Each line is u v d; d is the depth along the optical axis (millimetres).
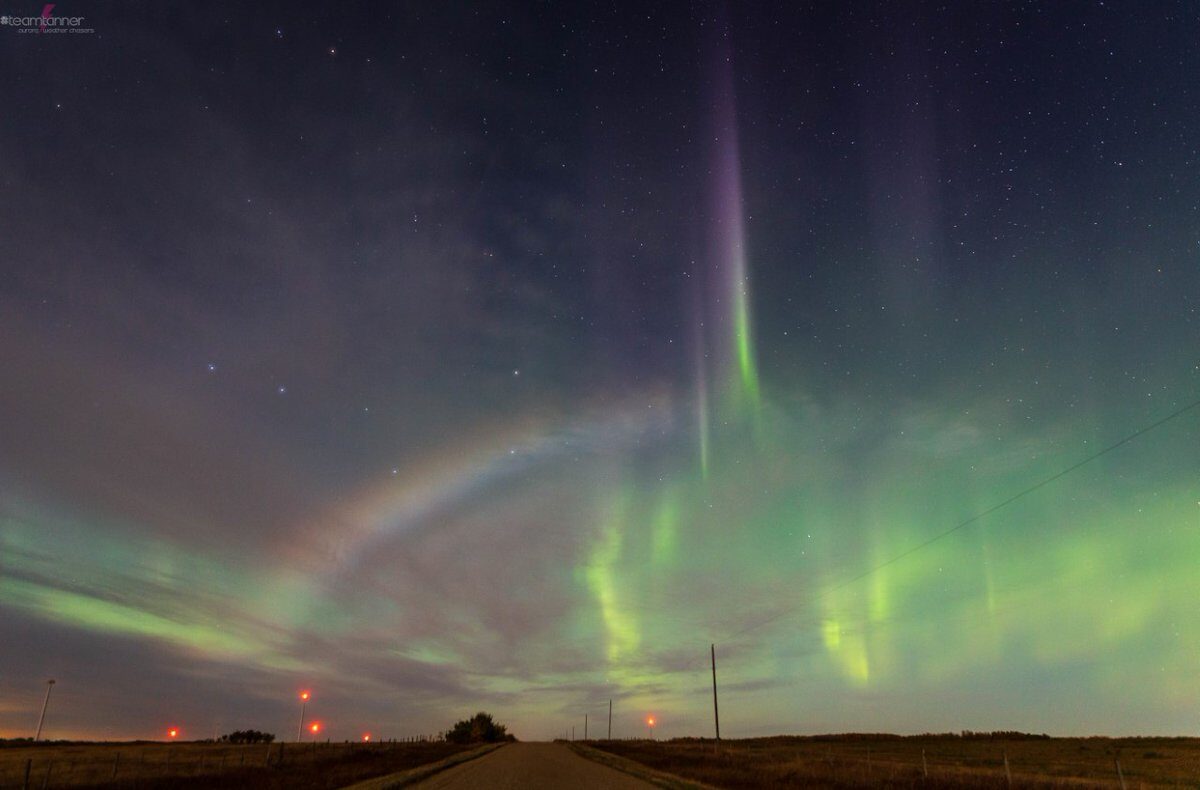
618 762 43812
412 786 26375
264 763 45375
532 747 83000
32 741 87562
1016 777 30297
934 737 104688
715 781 30297
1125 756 54125
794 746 83750
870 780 29438
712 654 62469
